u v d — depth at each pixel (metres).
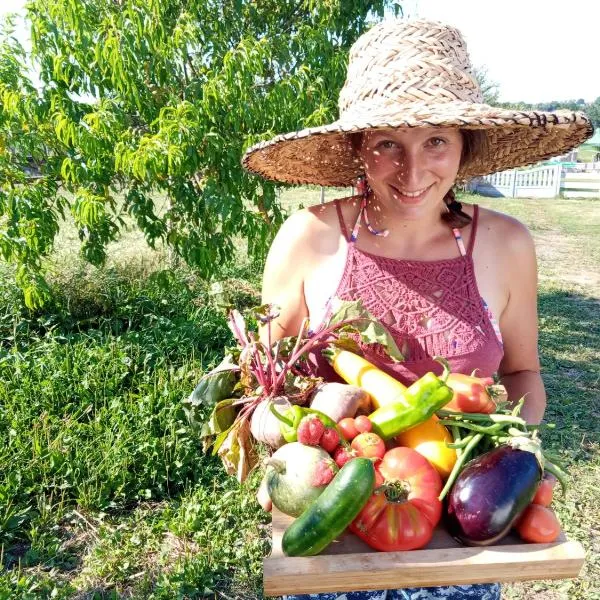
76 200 5.29
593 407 5.10
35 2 4.98
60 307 5.89
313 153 2.02
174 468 3.90
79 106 5.30
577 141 1.79
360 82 1.67
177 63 5.44
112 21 4.92
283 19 6.11
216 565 3.19
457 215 1.81
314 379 1.61
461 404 1.48
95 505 3.63
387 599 1.68
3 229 5.39
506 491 1.25
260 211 5.94
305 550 1.23
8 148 5.39
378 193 1.68
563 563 1.24
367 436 1.40
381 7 5.95
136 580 3.14
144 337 5.45
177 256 6.74
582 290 8.76
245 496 3.69
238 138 5.50
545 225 14.91
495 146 1.95
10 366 4.84
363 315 1.64
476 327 1.75
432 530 1.30
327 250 1.87
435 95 1.55
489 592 1.62
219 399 1.76
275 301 1.91
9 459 3.80
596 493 3.92
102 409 4.32
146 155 4.84
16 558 3.27
